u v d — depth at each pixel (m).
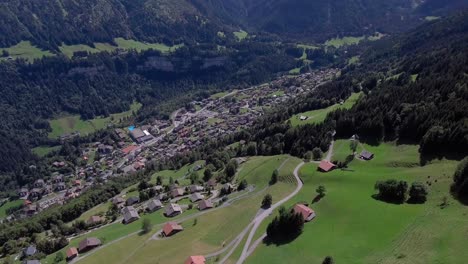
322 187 171.62
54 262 177.38
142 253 167.62
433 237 121.69
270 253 141.50
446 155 176.00
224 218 183.50
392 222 136.50
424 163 180.00
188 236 173.50
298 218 147.88
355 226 140.88
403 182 152.25
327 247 133.00
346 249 128.50
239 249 151.62
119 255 171.75
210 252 154.50
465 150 171.25
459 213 130.88
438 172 165.12
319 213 158.62
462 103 196.25
